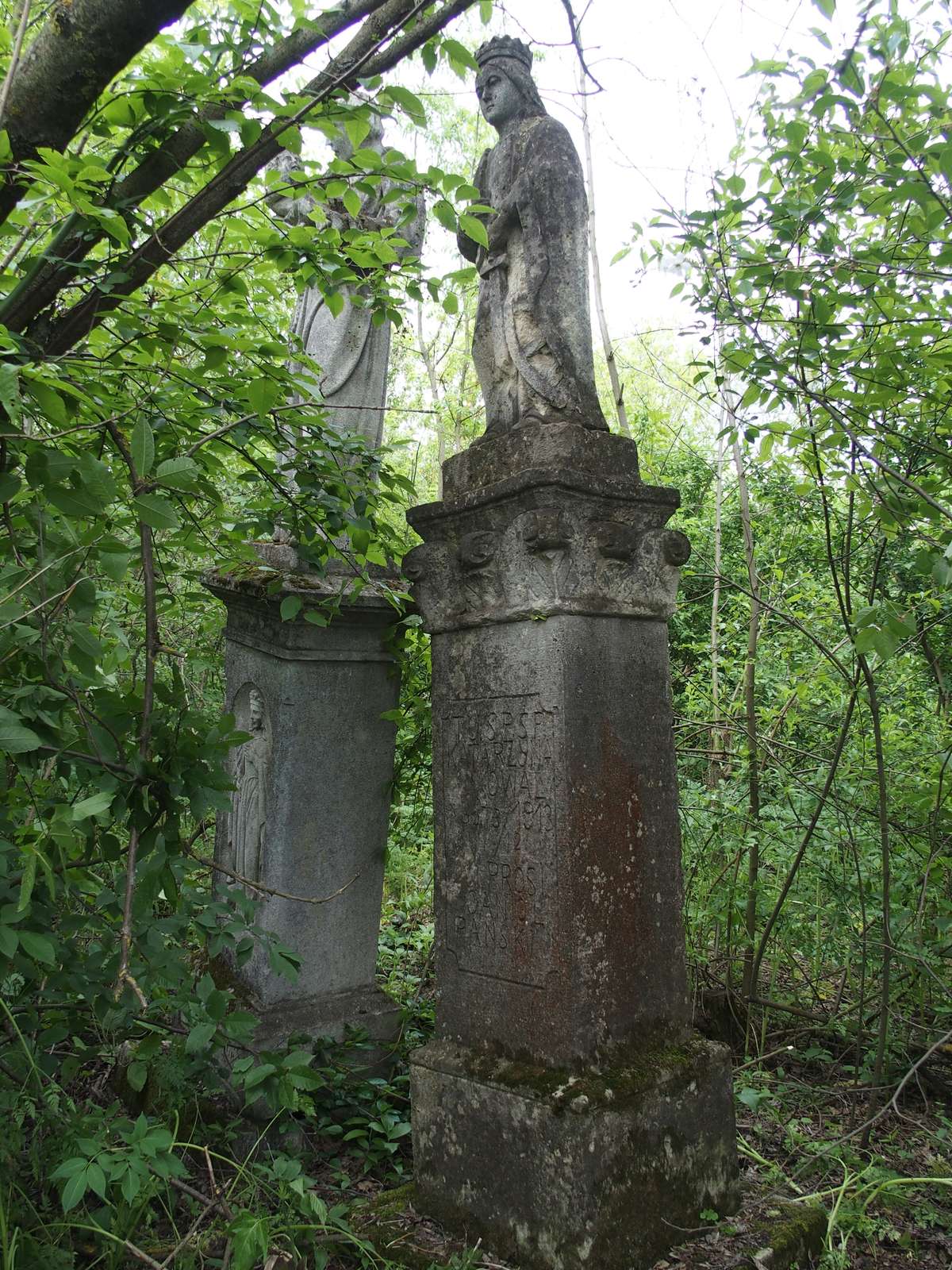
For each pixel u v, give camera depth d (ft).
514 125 10.73
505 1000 9.30
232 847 13.58
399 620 13.46
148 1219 8.45
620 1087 8.56
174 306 9.29
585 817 9.02
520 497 9.43
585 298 10.22
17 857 7.29
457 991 9.87
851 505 12.40
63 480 6.57
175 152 8.06
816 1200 9.80
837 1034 14.38
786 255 11.17
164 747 7.39
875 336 11.59
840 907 13.88
